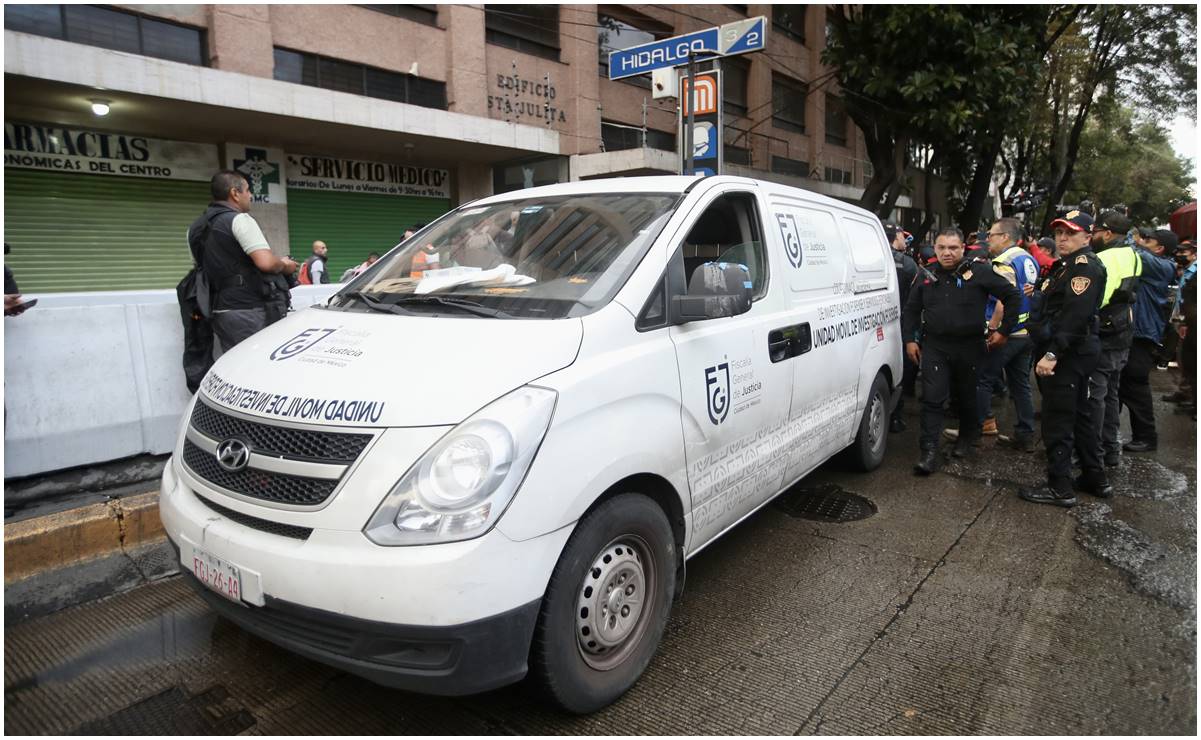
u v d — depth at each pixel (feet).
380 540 6.67
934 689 8.80
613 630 8.36
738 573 11.98
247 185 14.33
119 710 8.35
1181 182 136.46
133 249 35.53
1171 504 15.19
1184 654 9.57
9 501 12.59
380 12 40.32
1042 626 10.28
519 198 11.90
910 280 23.95
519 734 7.97
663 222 9.95
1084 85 75.46
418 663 6.82
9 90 28.73
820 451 13.84
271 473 7.28
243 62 34.86
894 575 11.89
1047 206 78.89
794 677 9.05
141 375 14.39
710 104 27.81
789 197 13.61
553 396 7.48
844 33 49.03
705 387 9.72
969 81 43.01
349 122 35.76
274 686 8.81
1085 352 14.53
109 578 11.41
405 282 10.37
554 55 49.11
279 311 14.38
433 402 7.13
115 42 31.78
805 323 12.78
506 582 6.86
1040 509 14.89
